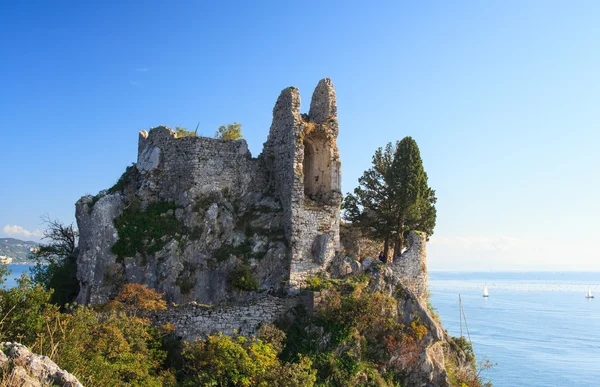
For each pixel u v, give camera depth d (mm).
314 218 40781
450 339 46000
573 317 129500
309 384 29422
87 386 22328
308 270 39500
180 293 36656
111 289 36438
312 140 44500
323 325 35312
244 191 42469
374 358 35906
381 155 50281
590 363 72812
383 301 37312
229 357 29062
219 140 42281
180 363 31266
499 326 107125
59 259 49344
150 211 40125
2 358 19000
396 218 47406
